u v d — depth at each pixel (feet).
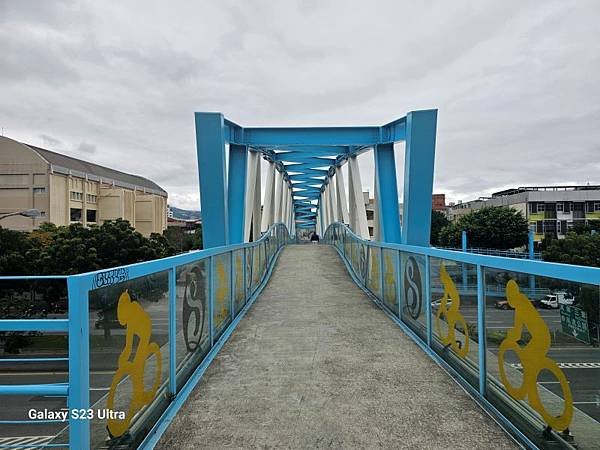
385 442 10.19
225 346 18.35
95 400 8.00
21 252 57.62
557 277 8.48
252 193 50.21
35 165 160.35
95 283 8.00
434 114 34.04
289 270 42.47
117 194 187.32
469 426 10.91
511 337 10.42
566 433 8.32
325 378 14.46
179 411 11.93
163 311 11.78
